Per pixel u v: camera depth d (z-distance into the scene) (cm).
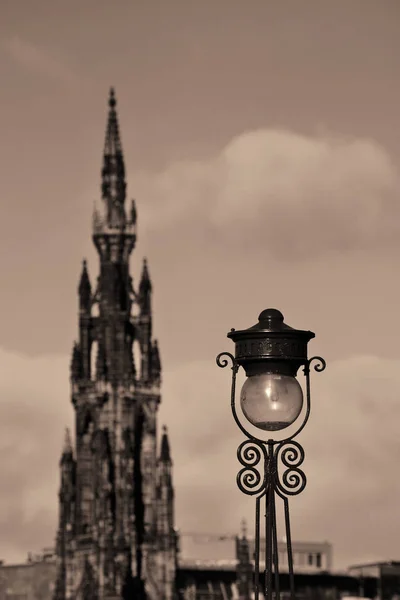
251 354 3819
